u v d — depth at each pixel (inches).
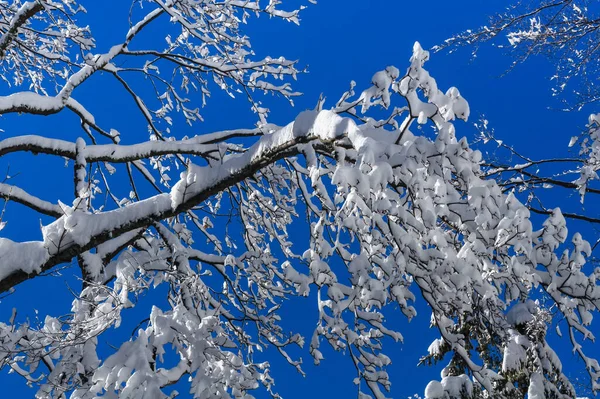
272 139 196.2
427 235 170.7
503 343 234.2
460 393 308.3
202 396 211.8
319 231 194.9
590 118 240.4
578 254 183.6
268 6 326.0
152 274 241.6
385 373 219.8
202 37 324.5
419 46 149.9
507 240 158.4
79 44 303.3
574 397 319.9
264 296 288.5
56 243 215.3
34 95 283.1
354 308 213.5
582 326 199.9
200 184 215.8
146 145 285.7
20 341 224.4
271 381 267.4
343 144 166.9
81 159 282.8
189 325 218.1
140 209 222.4
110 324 219.0
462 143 153.9
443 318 214.8
